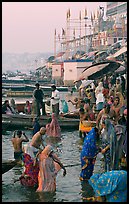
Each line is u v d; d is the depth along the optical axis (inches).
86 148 424.2
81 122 710.5
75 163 510.3
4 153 576.4
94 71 1173.7
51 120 741.9
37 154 402.3
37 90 859.4
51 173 393.7
